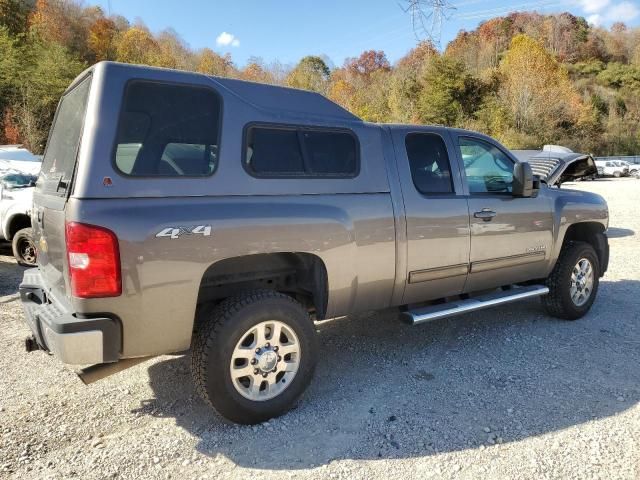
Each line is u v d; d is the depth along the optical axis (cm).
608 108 6969
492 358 412
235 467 268
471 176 426
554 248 483
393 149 375
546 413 320
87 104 270
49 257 311
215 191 289
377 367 398
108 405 339
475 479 255
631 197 1989
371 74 7369
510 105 5181
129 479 259
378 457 275
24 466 270
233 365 296
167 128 280
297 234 312
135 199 265
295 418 317
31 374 390
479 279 430
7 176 841
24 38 4744
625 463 266
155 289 268
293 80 7525
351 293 348
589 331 476
